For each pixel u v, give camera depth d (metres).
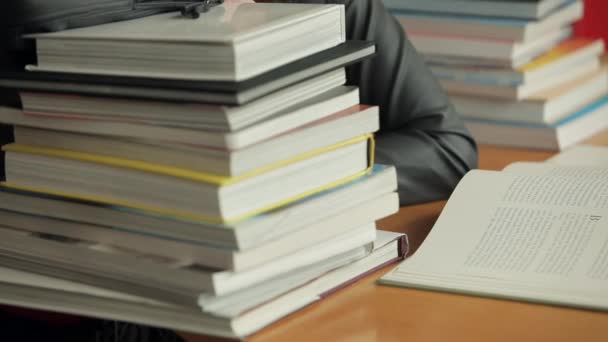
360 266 1.01
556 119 1.76
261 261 0.86
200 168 0.85
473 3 1.79
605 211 1.04
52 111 0.94
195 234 0.86
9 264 1.01
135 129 0.89
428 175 1.38
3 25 0.97
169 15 1.03
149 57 0.88
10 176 0.99
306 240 0.90
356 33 1.53
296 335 0.87
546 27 1.83
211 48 0.83
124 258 0.90
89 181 0.93
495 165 1.64
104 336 1.29
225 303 0.86
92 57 0.92
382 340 0.86
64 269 0.96
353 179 0.96
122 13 1.02
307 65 0.89
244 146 0.84
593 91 1.92
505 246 1.02
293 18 0.89
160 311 0.89
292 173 0.89
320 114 0.92
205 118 0.84
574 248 1.00
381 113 1.54
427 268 1.01
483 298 0.95
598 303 0.91
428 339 0.86
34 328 1.48
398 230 1.22
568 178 1.13
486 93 1.78
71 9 0.98
